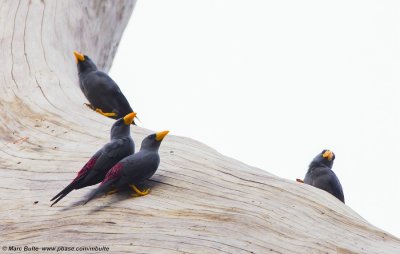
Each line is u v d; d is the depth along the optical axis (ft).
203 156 34.71
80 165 36.14
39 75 46.96
